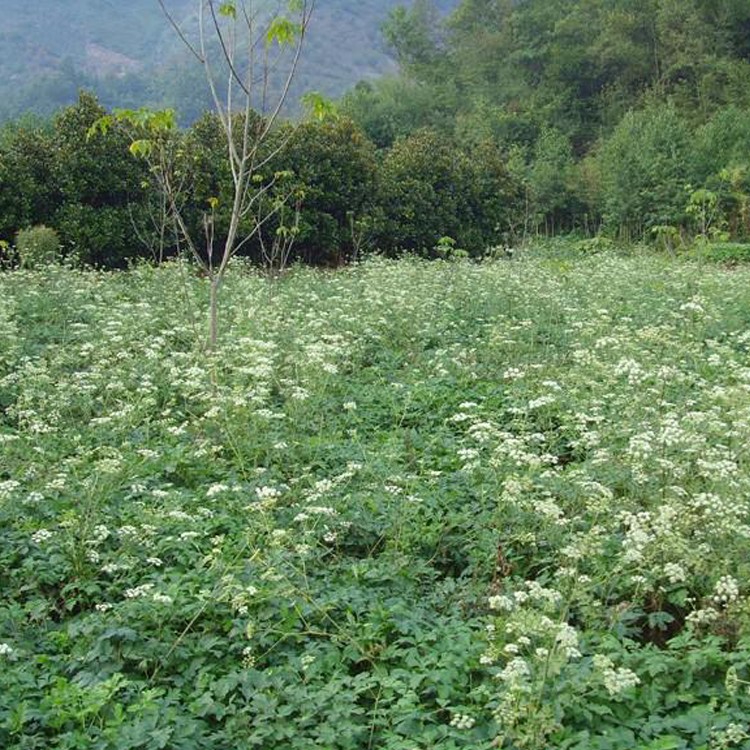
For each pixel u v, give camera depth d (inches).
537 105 2078.0
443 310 527.2
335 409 364.8
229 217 841.5
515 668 159.8
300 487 284.2
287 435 328.2
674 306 525.0
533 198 1299.2
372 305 506.0
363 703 186.9
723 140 1467.8
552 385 312.7
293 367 391.2
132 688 185.3
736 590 186.9
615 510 235.3
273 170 882.1
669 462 234.4
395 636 204.1
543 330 482.0
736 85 1831.9
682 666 181.9
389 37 2397.9
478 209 1114.1
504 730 165.9
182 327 456.4
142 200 832.9
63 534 246.2
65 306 527.8
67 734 166.4
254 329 446.3
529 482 238.1
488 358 425.4
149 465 298.7
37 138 821.9
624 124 1523.1
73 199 805.9
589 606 200.7
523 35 2266.2
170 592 211.0
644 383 340.5
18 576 232.2
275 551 218.4
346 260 971.9
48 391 374.3
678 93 1900.8
